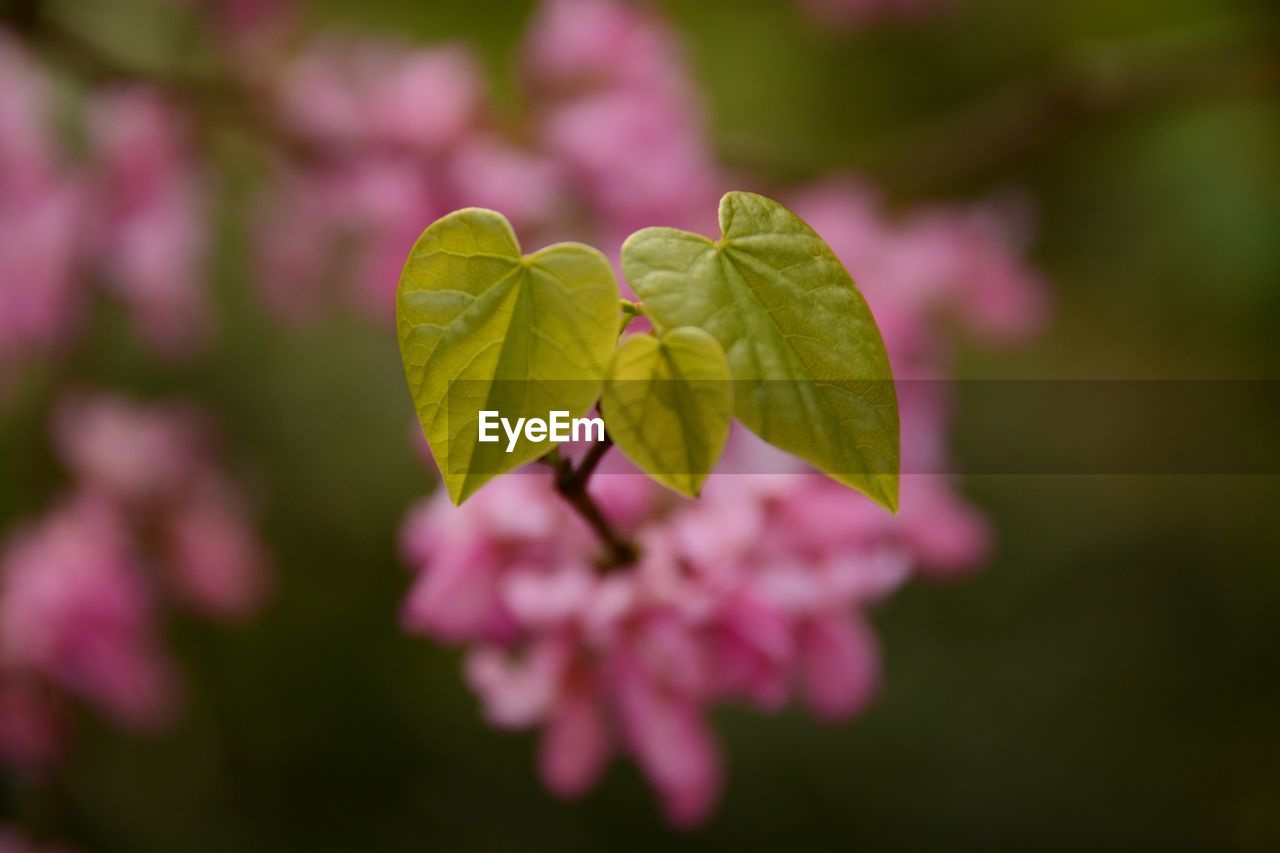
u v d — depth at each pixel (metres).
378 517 1.10
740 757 1.06
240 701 1.06
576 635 0.45
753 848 1.04
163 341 0.91
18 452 0.92
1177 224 1.06
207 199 0.94
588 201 0.85
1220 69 0.90
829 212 0.84
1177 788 1.08
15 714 0.81
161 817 1.02
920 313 0.81
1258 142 1.02
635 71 0.86
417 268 0.34
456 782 1.07
